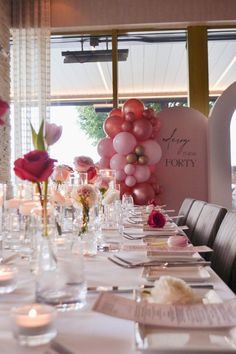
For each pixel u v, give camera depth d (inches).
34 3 210.4
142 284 38.4
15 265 48.2
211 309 28.2
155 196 190.7
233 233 65.6
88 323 28.0
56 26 211.8
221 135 193.2
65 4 212.1
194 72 213.2
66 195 65.4
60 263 31.7
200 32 213.3
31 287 37.7
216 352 22.0
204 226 94.2
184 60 223.9
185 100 224.8
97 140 223.8
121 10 211.0
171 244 57.4
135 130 181.5
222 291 35.8
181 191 199.3
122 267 46.6
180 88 226.1
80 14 211.8
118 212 76.1
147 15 210.2
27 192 62.1
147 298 31.9
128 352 23.2
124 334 26.0
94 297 34.3
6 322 28.2
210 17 208.8
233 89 194.4
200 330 25.4
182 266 45.4
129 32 217.3
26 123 207.6
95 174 72.2
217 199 192.9
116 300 29.5
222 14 208.5
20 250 57.2
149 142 183.8
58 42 222.2
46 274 31.4
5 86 204.2
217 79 218.4
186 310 28.0
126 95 225.9
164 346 22.6
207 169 198.8
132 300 29.9
